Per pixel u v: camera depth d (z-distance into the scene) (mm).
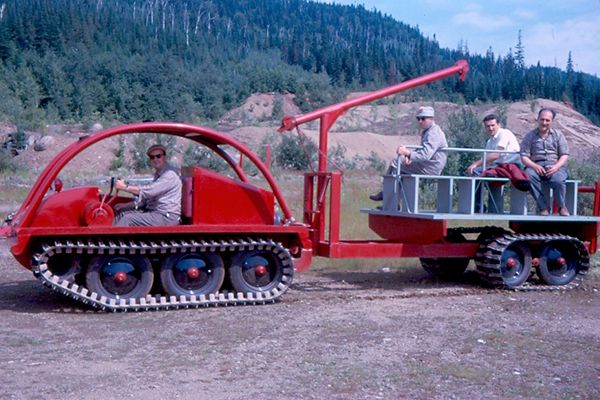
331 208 9789
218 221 9117
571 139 48594
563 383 6285
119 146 36031
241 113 71625
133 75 68438
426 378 6316
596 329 8234
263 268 9289
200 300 8898
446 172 18312
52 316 8414
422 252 10320
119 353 6910
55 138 38750
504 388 6117
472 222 15883
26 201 8492
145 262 8766
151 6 135625
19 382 6035
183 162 33062
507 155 11133
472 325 8258
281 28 170250
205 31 132625
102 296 8570
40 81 62906
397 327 8078
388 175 10641
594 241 11094
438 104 65000
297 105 79875
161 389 5918
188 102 65812
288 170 36094
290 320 8320
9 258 12812
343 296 9820
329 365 6621
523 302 9734
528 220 10383
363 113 64688
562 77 98125
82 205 8633
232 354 6914
